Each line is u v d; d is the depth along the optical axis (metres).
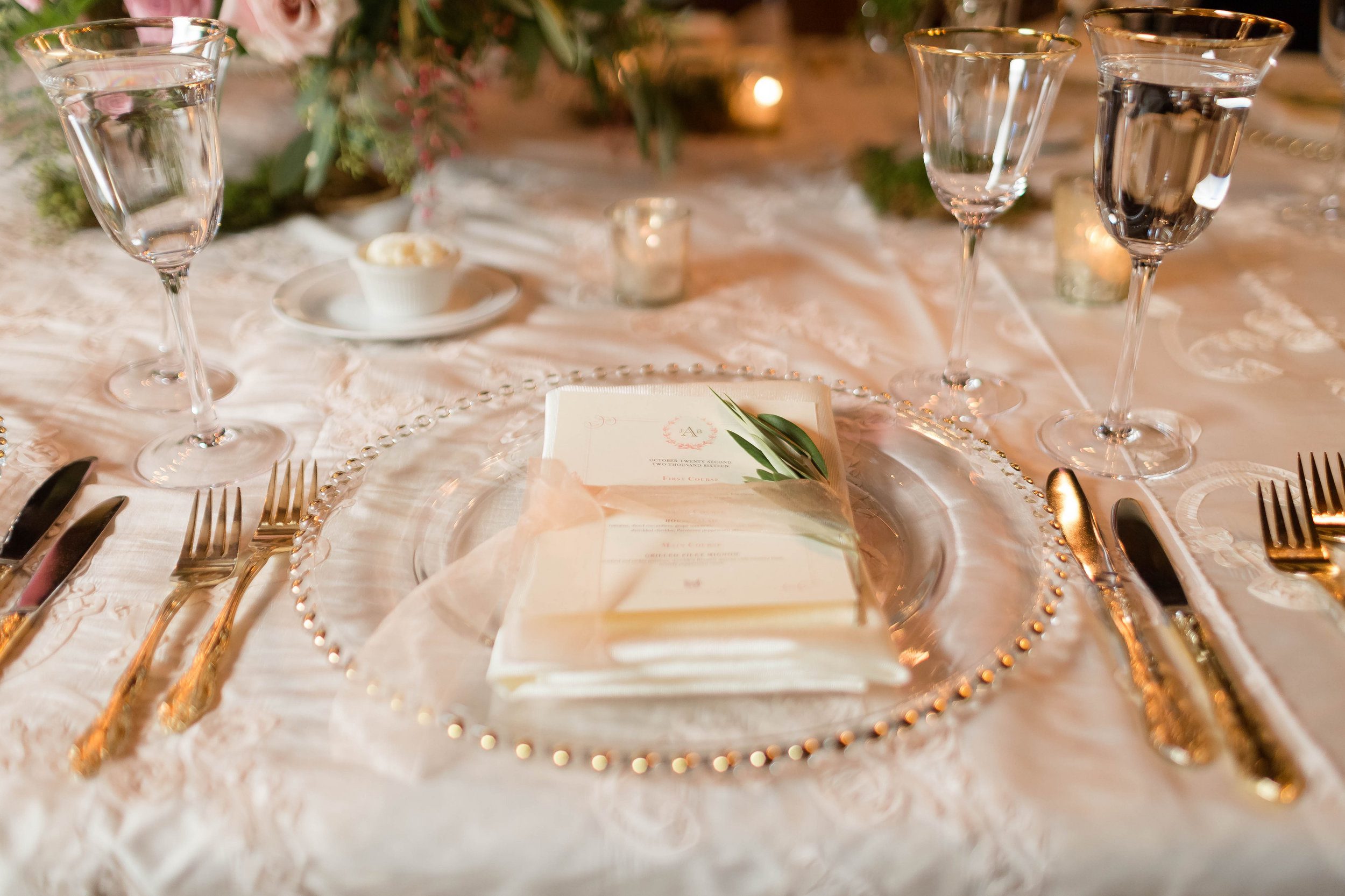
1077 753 0.47
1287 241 1.16
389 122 1.13
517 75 1.29
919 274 1.13
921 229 1.25
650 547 0.52
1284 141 1.48
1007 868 0.44
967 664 0.50
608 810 0.45
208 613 0.56
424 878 0.45
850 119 1.69
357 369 0.90
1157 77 0.63
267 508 0.65
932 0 1.60
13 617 0.55
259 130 1.38
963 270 0.84
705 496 0.56
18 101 1.08
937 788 0.46
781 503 0.55
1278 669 0.52
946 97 0.75
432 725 0.48
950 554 0.58
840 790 0.45
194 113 0.67
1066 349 0.93
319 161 1.14
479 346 0.96
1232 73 0.61
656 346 0.96
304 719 0.49
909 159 1.35
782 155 1.53
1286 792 0.44
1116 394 0.76
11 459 0.74
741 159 1.52
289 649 0.54
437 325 0.96
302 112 1.14
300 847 0.45
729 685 0.47
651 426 0.64
